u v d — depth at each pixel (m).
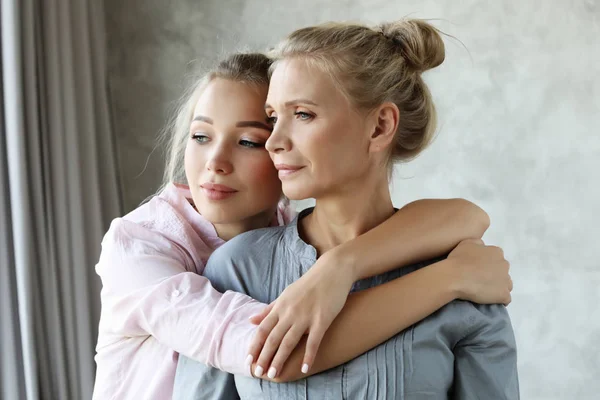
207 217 1.26
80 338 3.01
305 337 0.99
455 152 3.13
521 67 3.04
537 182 3.04
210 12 3.37
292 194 1.05
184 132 1.45
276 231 1.17
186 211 1.37
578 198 3.00
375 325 0.99
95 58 3.33
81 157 3.14
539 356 3.06
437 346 1.03
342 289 0.99
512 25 3.04
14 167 2.75
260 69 1.26
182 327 1.08
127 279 1.21
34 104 2.85
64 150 3.03
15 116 2.75
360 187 1.09
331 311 0.97
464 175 3.12
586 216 3.00
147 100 3.45
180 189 1.42
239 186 1.24
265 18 3.32
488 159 3.09
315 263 1.03
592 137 2.98
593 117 2.98
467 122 3.11
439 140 3.14
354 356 1.00
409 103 1.12
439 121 3.14
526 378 3.08
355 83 1.04
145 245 1.25
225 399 1.07
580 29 2.97
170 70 3.42
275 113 1.07
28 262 2.76
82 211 3.08
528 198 3.05
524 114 3.04
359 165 1.06
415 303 1.01
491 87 3.07
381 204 1.13
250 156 1.24
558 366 3.04
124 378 1.25
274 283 1.12
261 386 1.03
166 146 3.42
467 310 1.05
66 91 3.03
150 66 3.44
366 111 1.05
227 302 1.08
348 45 1.05
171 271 1.20
